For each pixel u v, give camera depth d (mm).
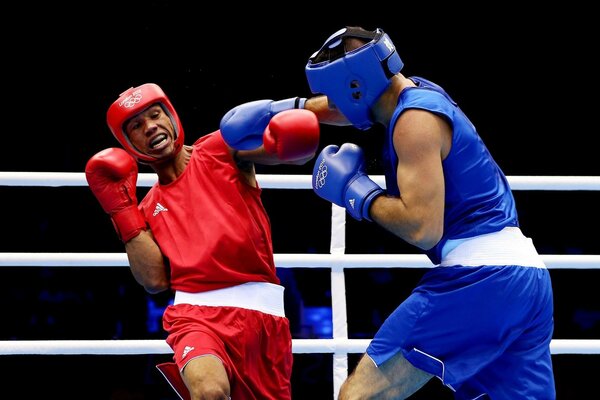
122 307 6367
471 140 2865
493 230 2861
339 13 6809
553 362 6184
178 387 3168
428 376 2963
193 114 6758
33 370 6098
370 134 6738
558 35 6859
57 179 3844
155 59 6805
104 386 6043
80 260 3795
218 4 6785
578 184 3902
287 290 6332
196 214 3260
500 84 6969
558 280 6695
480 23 6883
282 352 3301
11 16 6750
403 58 6973
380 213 2822
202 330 3117
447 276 2844
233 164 3291
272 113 3195
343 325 3834
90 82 6805
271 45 6805
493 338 2805
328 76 2887
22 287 6391
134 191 3340
